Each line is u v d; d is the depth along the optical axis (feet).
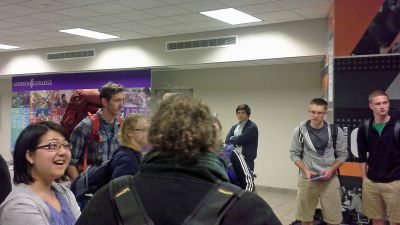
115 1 17.65
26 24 22.50
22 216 4.79
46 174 5.27
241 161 9.38
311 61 22.91
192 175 3.02
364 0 15.80
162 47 25.53
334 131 12.37
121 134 7.59
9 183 7.07
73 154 8.70
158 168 3.11
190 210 2.86
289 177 23.82
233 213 2.82
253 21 21.16
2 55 33.73
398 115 11.87
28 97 33.73
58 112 31.89
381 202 12.09
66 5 18.40
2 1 17.80
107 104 9.14
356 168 15.52
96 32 24.57
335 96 16.16
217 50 23.52
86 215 3.16
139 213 2.93
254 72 25.03
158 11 19.24
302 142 12.69
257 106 24.93
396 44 15.29
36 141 5.21
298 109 23.56
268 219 2.84
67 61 29.91
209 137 3.14
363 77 15.76
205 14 19.76
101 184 7.44
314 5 17.84
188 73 27.66
